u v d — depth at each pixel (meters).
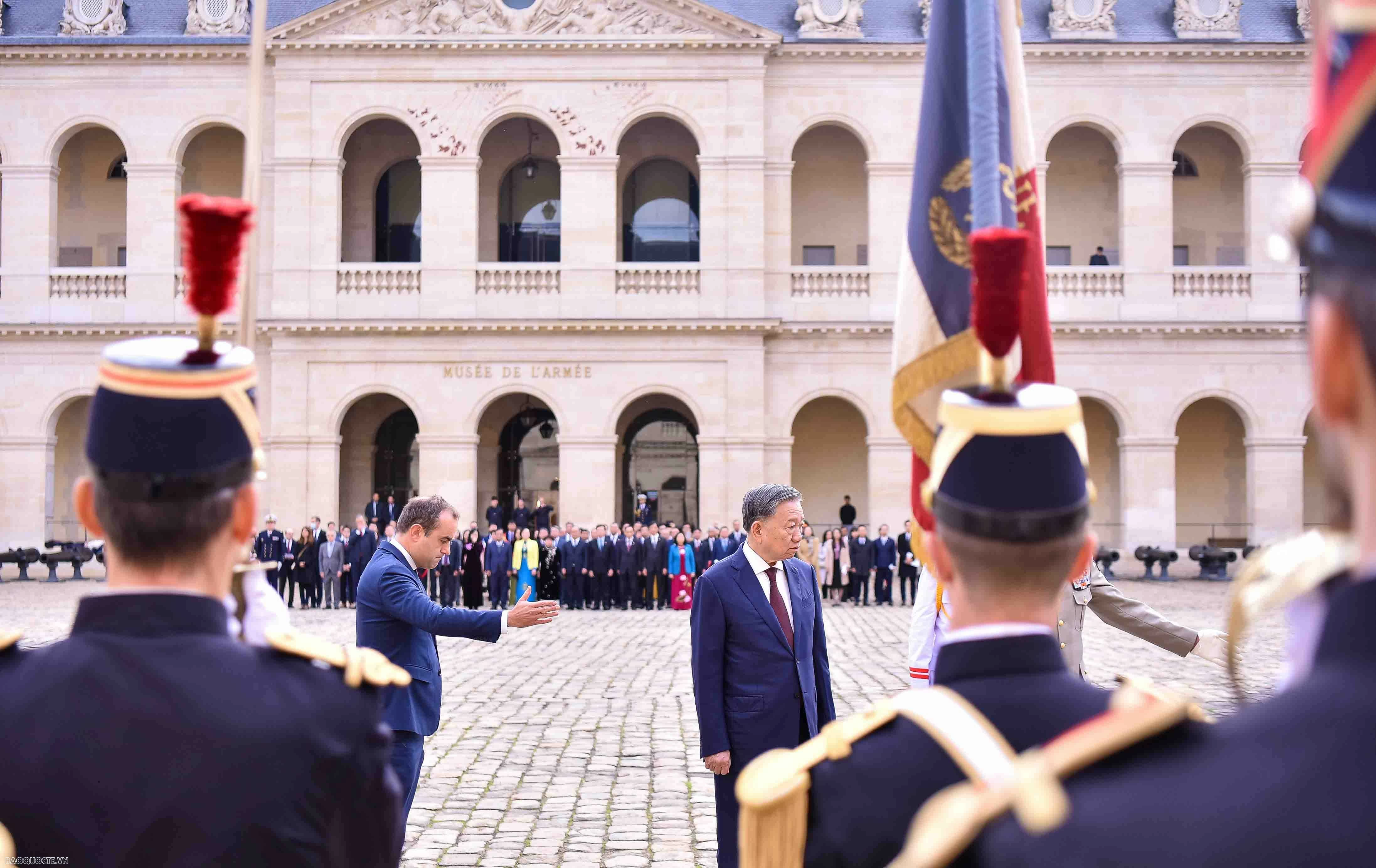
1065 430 2.29
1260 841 1.18
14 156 38.09
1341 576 1.34
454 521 7.14
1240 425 40.97
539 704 15.23
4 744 2.28
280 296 37.25
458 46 37.34
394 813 2.58
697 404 37.25
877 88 38.44
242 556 2.63
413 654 6.83
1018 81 4.45
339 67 37.59
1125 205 38.28
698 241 40.66
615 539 32.00
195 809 2.24
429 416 37.19
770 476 37.66
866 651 20.98
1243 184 40.31
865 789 2.21
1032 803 1.39
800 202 40.84
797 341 38.06
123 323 37.66
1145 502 37.66
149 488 2.40
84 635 2.42
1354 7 1.16
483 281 37.50
